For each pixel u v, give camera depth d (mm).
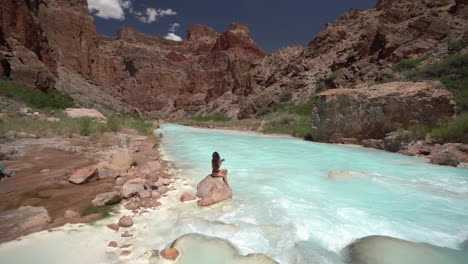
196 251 3076
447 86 18453
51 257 2750
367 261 3078
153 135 18891
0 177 5484
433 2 33844
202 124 43906
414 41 28375
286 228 3873
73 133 13023
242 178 6879
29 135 10898
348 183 6500
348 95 16375
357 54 34750
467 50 21812
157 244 3236
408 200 5309
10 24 25938
